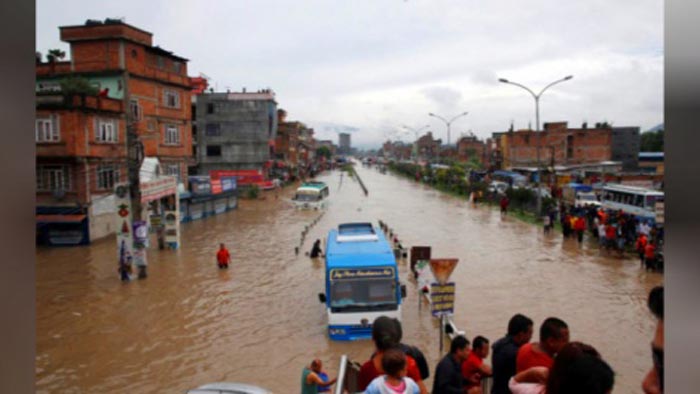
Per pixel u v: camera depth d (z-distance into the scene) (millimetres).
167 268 23641
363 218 41188
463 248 27734
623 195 32375
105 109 30875
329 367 12648
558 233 32906
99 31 34188
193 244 29953
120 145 32438
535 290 19219
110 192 31484
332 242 16938
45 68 34812
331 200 57094
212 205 43938
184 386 11820
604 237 26781
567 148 71312
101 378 12266
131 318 16609
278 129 90438
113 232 31828
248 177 61344
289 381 11945
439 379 5965
